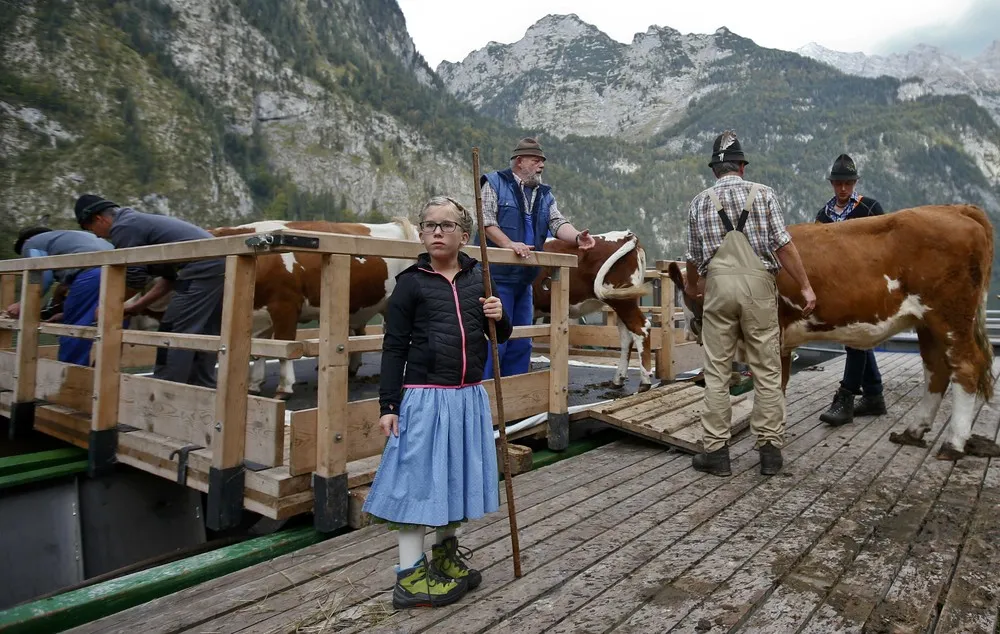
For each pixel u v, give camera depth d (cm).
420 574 234
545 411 460
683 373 758
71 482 415
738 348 438
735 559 272
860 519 320
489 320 238
